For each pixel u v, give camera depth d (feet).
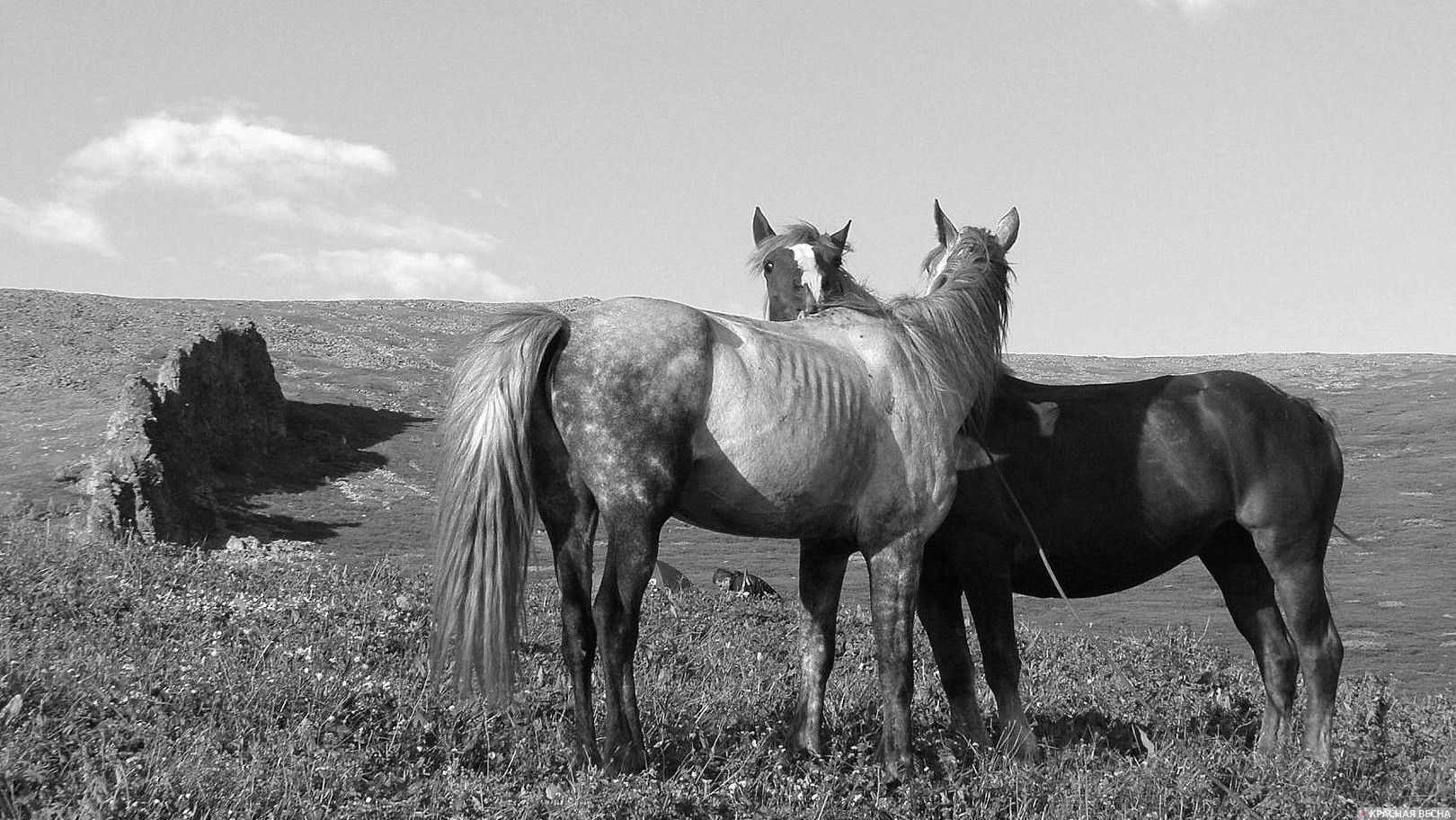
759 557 149.38
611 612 18.19
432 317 355.97
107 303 289.33
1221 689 30.63
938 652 24.17
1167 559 25.70
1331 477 25.20
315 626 23.90
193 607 24.97
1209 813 19.43
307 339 290.35
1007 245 26.03
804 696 21.61
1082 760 21.94
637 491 18.13
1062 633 39.73
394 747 18.26
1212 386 25.53
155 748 16.90
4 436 149.28
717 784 18.43
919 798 18.60
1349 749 23.11
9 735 16.56
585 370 18.33
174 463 130.21
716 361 18.83
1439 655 95.20
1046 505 24.97
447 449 18.04
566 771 18.37
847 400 20.02
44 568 27.20
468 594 17.46
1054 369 373.20
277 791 16.02
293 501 155.53
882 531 20.86
